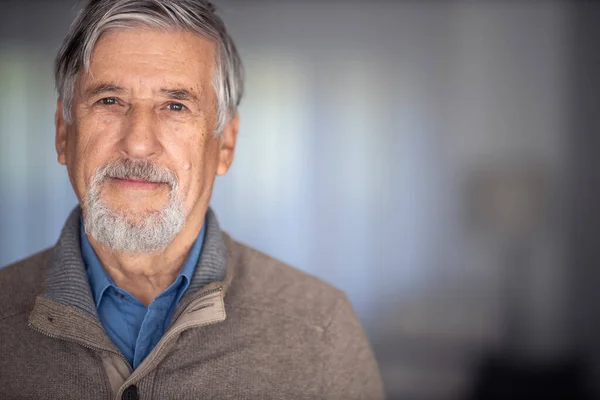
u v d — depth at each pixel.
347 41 5.15
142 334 1.26
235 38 5.14
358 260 5.16
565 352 4.96
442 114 5.14
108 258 1.28
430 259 5.12
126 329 1.28
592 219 5.03
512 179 4.68
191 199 1.26
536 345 5.00
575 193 5.06
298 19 5.14
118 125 1.21
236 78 1.40
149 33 1.23
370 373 1.40
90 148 1.22
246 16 5.13
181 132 1.24
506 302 5.04
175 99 1.24
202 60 1.28
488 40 5.12
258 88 5.15
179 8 1.25
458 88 5.14
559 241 5.04
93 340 1.19
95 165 1.21
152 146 1.21
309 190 5.16
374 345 5.04
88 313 1.20
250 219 5.16
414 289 5.11
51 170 4.97
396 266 5.14
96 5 1.23
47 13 4.96
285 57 5.15
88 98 1.23
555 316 5.02
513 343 4.99
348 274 5.16
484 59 5.12
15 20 4.93
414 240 5.13
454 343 5.02
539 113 5.10
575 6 5.05
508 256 5.04
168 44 1.24
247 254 1.46
